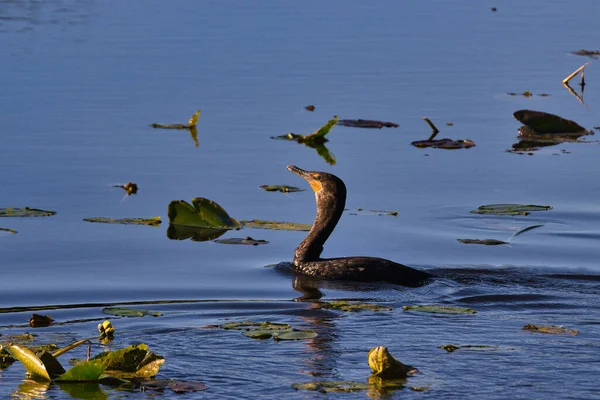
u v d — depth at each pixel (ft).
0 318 35.81
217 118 70.69
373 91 78.84
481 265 43.65
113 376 29.12
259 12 110.11
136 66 84.74
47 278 41.68
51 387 28.53
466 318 35.14
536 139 67.87
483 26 104.88
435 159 62.59
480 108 75.15
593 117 73.15
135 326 34.24
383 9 113.60
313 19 106.63
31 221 49.98
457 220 51.19
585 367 29.68
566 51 93.76
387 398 27.22
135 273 42.60
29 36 95.86
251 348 31.60
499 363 30.01
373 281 41.11
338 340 32.53
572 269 42.83
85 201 53.26
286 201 54.19
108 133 66.13
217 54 89.61
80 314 36.27
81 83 78.74
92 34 97.19
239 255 45.60
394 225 50.26
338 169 60.13
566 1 120.57
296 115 71.87
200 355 30.94
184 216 50.47
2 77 79.87
